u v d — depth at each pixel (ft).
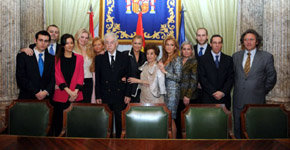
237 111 11.87
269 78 11.52
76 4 17.79
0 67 13.64
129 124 8.10
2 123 13.56
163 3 18.02
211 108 8.45
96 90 11.59
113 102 11.40
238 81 11.86
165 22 17.98
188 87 11.79
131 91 11.50
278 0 13.83
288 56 13.53
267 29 14.43
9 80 13.99
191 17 17.63
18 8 14.51
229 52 17.40
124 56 11.92
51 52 13.10
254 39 11.51
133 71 12.23
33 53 11.14
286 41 13.57
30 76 10.85
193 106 8.52
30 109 8.61
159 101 11.18
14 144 5.88
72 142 6.08
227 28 17.38
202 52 13.76
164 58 11.93
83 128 8.32
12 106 8.61
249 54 11.85
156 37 18.06
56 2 17.71
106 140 6.27
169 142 6.16
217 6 17.42
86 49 13.30
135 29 18.08
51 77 11.21
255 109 8.56
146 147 5.78
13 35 14.15
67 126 8.32
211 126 8.26
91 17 17.40
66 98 11.42
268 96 14.34
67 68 11.46
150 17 18.04
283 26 13.64
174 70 11.25
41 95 10.66
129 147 5.77
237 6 17.28
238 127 11.85
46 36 11.00
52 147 5.71
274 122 8.45
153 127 8.07
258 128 8.43
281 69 13.69
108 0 18.10
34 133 8.48
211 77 11.54
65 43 11.41
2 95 13.74
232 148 5.74
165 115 8.13
